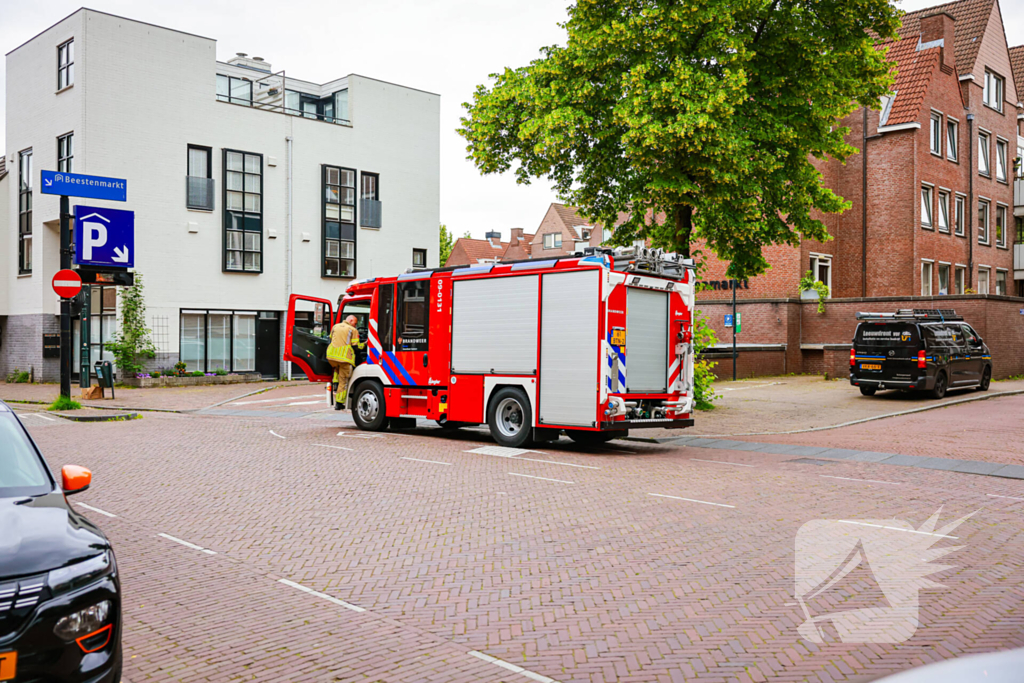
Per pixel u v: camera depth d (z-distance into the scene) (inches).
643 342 514.0
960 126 1390.3
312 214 1291.8
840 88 681.6
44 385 1154.0
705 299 1273.4
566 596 236.1
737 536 298.4
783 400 831.7
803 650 193.0
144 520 331.9
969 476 431.8
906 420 681.0
